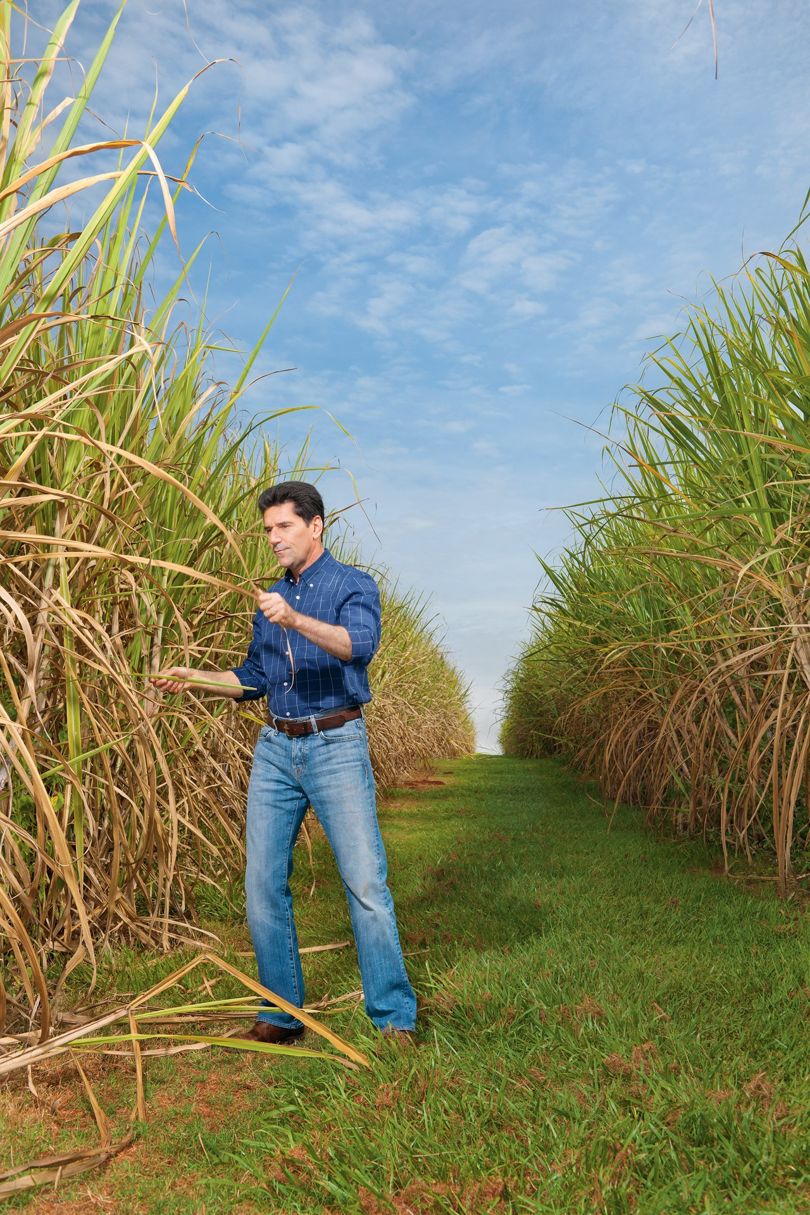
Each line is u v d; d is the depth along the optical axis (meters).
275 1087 2.69
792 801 4.36
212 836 4.75
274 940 3.09
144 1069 2.84
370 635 2.95
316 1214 2.04
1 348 2.56
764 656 4.80
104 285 3.38
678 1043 2.66
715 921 4.08
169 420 4.08
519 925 4.15
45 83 2.56
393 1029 2.91
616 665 6.83
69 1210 2.04
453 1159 2.13
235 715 5.05
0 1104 2.52
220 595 4.30
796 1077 2.46
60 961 3.51
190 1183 2.19
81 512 3.20
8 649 3.18
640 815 7.30
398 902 4.80
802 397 4.12
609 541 7.01
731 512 4.24
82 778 3.43
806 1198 1.93
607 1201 1.93
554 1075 2.54
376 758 9.66
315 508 3.12
